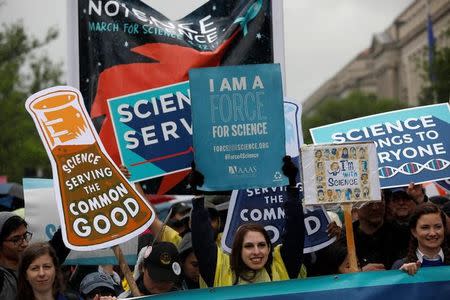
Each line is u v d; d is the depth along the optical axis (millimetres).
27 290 6246
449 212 7492
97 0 7406
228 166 6527
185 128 7328
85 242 6363
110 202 6422
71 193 6391
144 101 7336
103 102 7344
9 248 6906
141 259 6918
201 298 6230
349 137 7570
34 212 7781
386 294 6352
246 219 7145
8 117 20203
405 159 7523
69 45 7379
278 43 7504
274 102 6566
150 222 6426
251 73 6562
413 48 58844
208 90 6539
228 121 6543
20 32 20266
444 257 6695
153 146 7324
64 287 6602
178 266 6602
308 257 7273
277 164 6551
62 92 6480
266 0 7508
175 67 7379
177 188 7371
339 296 6328
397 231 7527
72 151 6430
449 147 7562
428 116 7648
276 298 6285
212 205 7660
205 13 7535
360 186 6371
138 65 7371
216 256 6402
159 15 7488
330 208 8070
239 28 7480
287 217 6457
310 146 6371
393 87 68438
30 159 20156
